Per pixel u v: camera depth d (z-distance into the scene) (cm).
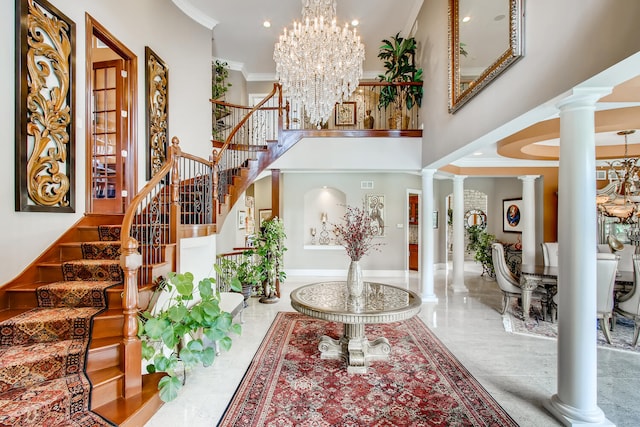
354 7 566
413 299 333
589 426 212
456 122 393
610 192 493
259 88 810
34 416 177
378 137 552
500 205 842
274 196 576
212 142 598
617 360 326
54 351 212
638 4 152
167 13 498
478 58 332
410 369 304
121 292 253
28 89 268
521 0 246
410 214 892
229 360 324
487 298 578
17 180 261
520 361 321
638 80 262
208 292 266
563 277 229
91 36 344
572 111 221
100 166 422
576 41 193
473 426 219
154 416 230
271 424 221
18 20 259
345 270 773
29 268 274
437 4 463
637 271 358
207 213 402
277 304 545
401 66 565
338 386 273
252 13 572
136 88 425
